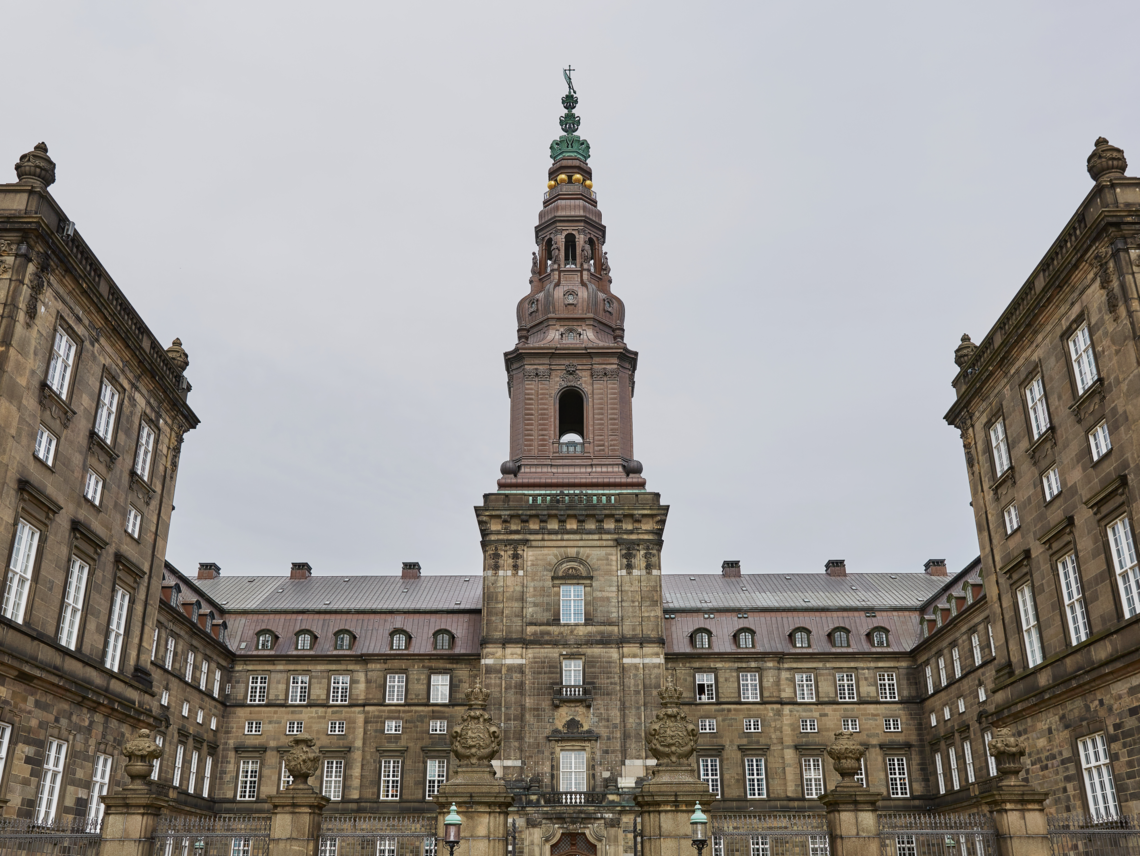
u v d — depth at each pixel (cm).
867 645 7456
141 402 4394
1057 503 3803
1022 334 4041
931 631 7106
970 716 6228
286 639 7400
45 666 3378
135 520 4344
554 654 5872
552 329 6975
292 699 7156
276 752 6994
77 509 3731
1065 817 3438
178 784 6184
